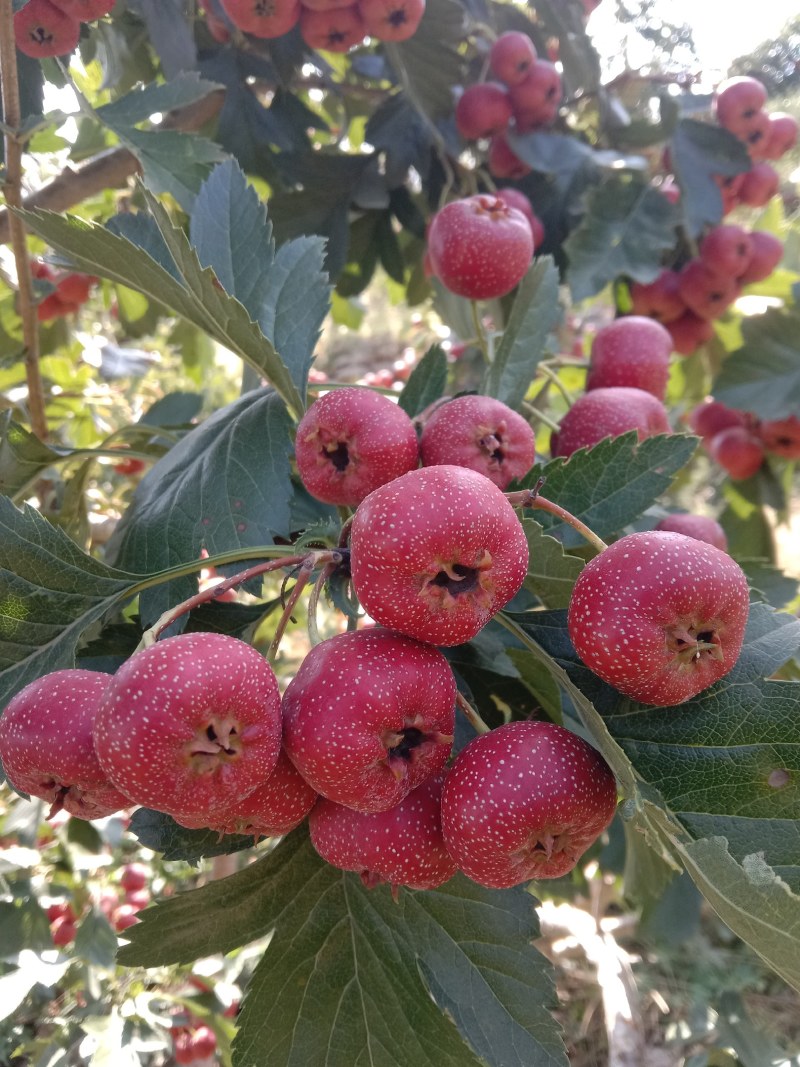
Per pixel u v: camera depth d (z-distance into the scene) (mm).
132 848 412
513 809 102
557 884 331
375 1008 142
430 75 274
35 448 190
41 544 134
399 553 98
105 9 190
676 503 424
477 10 286
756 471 335
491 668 164
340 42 249
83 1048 266
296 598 119
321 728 99
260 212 179
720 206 282
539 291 184
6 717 106
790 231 379
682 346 319
